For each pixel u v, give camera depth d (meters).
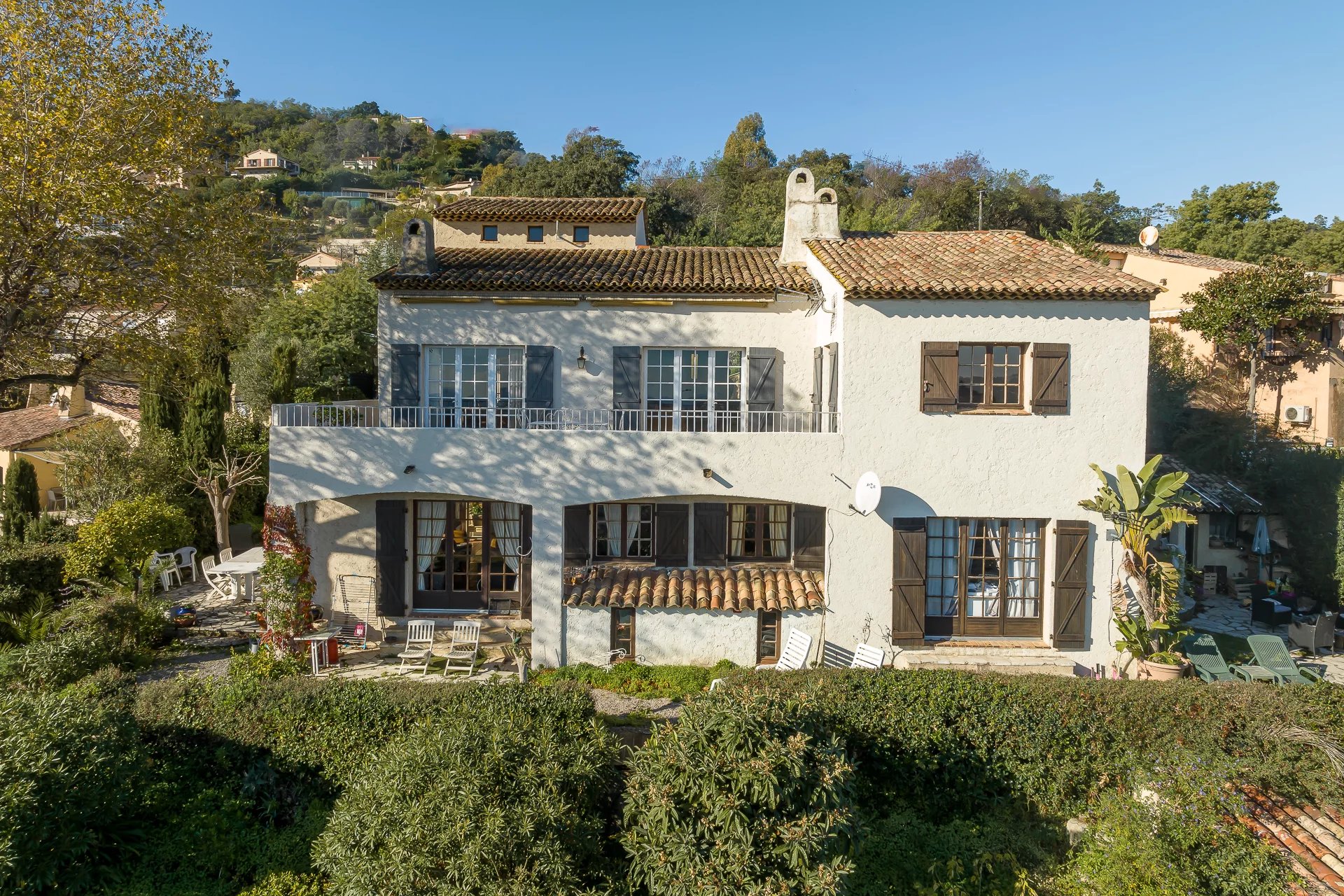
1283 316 22.66
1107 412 13.62
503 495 14.13
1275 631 16.14
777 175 54.88
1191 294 24.62
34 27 15.93
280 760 9.19
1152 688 9.60
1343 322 23.11
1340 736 8.70
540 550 14.09
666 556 15.25
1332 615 14.66
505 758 7.23
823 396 15.21
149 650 14.63
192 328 18.95
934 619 14.24
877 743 9.21
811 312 15.95
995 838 8.49
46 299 17.20
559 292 15.76
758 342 16.05
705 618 14.06
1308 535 17.36
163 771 8.93
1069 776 9.08
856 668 10.56
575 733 8.41
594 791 7.62
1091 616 13.75
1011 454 13.71
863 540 13.91
